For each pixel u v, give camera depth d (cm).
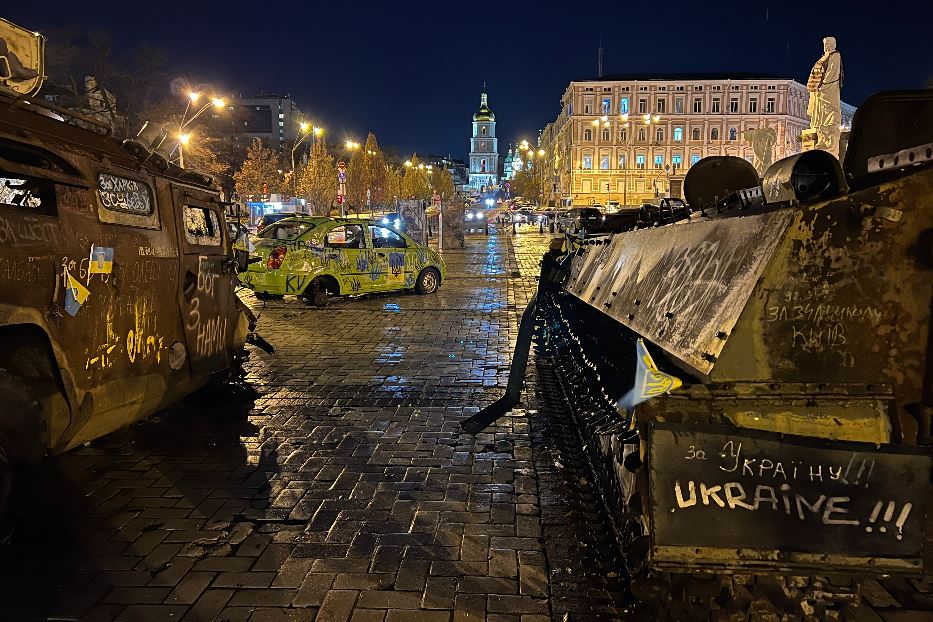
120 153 470
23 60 468
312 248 1327
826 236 240
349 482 479
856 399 240
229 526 411
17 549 381
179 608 325
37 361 393
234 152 8025
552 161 12825
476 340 1012
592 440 398
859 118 282
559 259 874
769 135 1822
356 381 764
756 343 241
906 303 240
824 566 239
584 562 358
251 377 780
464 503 442
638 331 352
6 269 350
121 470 500
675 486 239
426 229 2683
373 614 319
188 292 543
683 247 361
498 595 333
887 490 235
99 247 419
